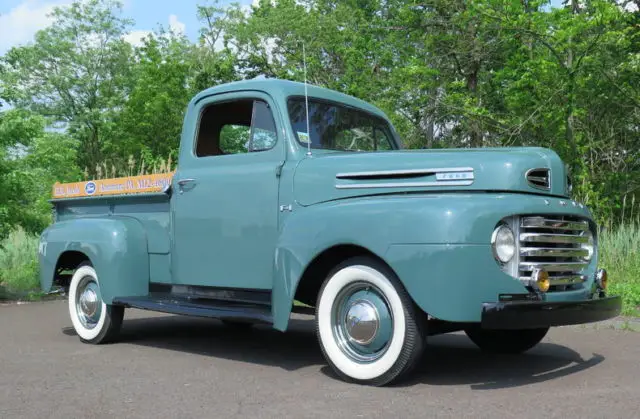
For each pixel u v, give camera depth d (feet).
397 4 81.05
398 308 13.98
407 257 13.60
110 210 22.08
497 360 17.67
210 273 18.35
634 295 27.94
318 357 18.45
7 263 46.47
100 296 20.89
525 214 14.03
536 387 14.28
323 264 16.06
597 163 51.88
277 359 18.17
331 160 16.19
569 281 14.94
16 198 34.53
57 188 24.22
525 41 53.11
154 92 106.22
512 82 55.72
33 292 36.29
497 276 13.48
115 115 125.08
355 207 14.69
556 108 50.78
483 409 12.44
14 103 35.12
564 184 15.61
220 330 24.26
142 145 103.40
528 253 13.97
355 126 19.07
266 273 16.99
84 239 21.02
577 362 17.26
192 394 14.01
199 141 19.20
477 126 60.80
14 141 34.30
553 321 13.52
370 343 14.48
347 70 84.64
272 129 17.49
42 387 14.78
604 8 45.47
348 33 92.22
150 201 20.43
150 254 20.44
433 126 66.08
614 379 15.07
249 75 100.89
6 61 35.63
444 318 13.26
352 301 14.83
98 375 16.06
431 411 12.35
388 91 69.82
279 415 12.23
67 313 29.19
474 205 13.62
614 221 44.88
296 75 91.40
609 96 51.78
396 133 20.42
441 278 13.29
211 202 18.31
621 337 21.47
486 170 14.48
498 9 51.39
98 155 113.91
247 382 15.11
